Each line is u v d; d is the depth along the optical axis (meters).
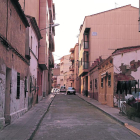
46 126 9.89
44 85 31.78
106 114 13.91
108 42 30.36
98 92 24.58
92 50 30.28
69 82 69.12
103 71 21.44
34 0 20.25
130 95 12.28
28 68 14.75
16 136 7.18
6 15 8.80
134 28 30.53
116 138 7.59
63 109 17.12
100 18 30.66
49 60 31.22
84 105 20.73
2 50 8.13
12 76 9.84
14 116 10.21
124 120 10.86
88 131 8.77
